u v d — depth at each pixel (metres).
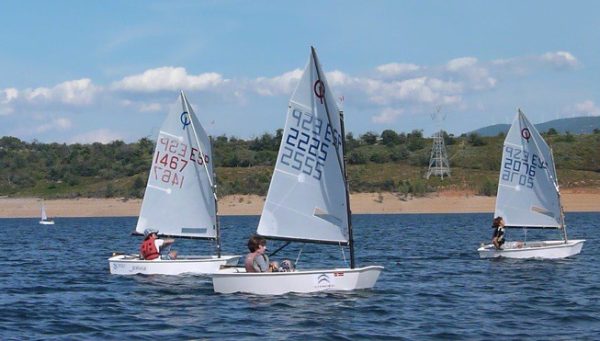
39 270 49.81
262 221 33.19
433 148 188.25
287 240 33.38
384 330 26.55
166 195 44.34
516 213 52.56
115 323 28.34
